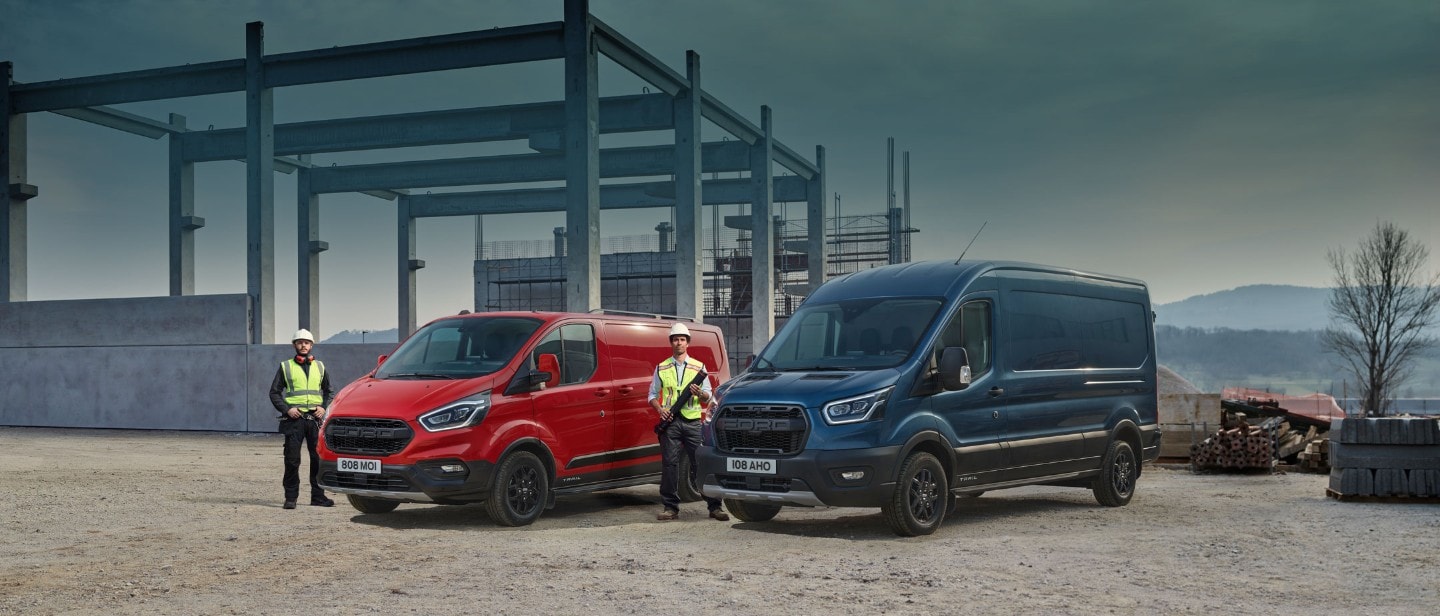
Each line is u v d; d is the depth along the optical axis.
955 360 10.41
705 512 12.76
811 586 7.92
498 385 11.41
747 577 8.25
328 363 26.64
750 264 56.19
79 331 29.64
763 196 45.34
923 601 7.43
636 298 56.72
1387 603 7.46
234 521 11.37
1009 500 13.92
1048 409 12.00
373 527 11.07
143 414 28.94
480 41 31.34
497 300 59.56
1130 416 13.30
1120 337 13.48
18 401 30.17
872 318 11.19
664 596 7.59
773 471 10.28
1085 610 7.18
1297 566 8.76
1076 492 15.01
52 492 13.76
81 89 36.88
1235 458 18.17
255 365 28.03
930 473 10.55
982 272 11.50
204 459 19.88
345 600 7.49
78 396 29.59
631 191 54.97
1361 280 51.62
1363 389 51.50
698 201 37.25
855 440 10.07
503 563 8.84
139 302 29.16
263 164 33.72
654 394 12.23
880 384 10.26
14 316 30.31
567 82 30.16
